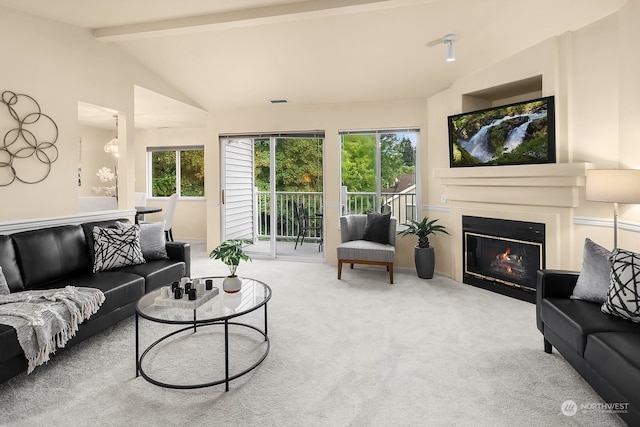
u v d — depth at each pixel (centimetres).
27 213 302
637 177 248
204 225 702
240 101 517
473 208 402
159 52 397
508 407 185
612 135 293
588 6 283
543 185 328
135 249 330
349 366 227
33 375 217
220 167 572
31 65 303
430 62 392
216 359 238
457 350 248
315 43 373
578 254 320
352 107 506
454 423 174
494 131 365
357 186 520
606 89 295
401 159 501
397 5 284
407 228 491
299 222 592
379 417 178
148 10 310
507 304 342
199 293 238
